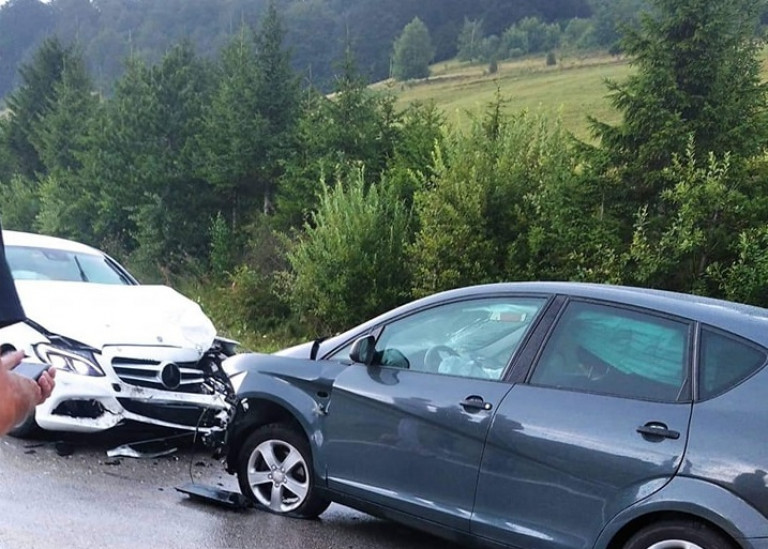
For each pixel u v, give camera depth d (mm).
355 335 5277
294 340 16047
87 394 6242
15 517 4934
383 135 19500
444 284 12367
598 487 3949
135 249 23828
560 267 12117
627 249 11781
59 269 8344
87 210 25188
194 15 109312
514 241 12445
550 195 12531
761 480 3529
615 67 75812
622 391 4090
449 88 82625
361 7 119938
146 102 23547
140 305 7285
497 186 12570
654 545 3779
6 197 31797
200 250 22359
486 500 4340
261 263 18781
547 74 81375
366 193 17609
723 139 11711
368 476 4891
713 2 11875
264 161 20844
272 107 21062
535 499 4156
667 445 3809
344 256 14016
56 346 6340
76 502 5363
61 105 30938
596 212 12523
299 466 5422
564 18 133875
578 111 37469
